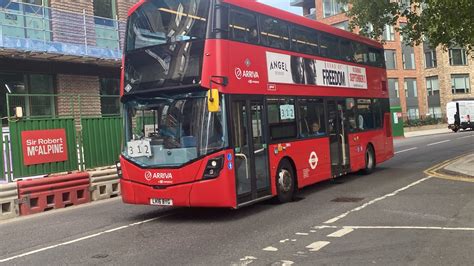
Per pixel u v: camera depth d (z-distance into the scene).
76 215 10.82
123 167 9.62
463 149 23.11
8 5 16.31
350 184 13.29
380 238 7.24
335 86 13.37
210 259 6.55
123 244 7.69
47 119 13.01
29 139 12.49
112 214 10.67
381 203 10.11
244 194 9.32
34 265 6.71
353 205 10.08
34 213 11.45
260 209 10.20
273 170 10.36
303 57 11.89
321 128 12.46
